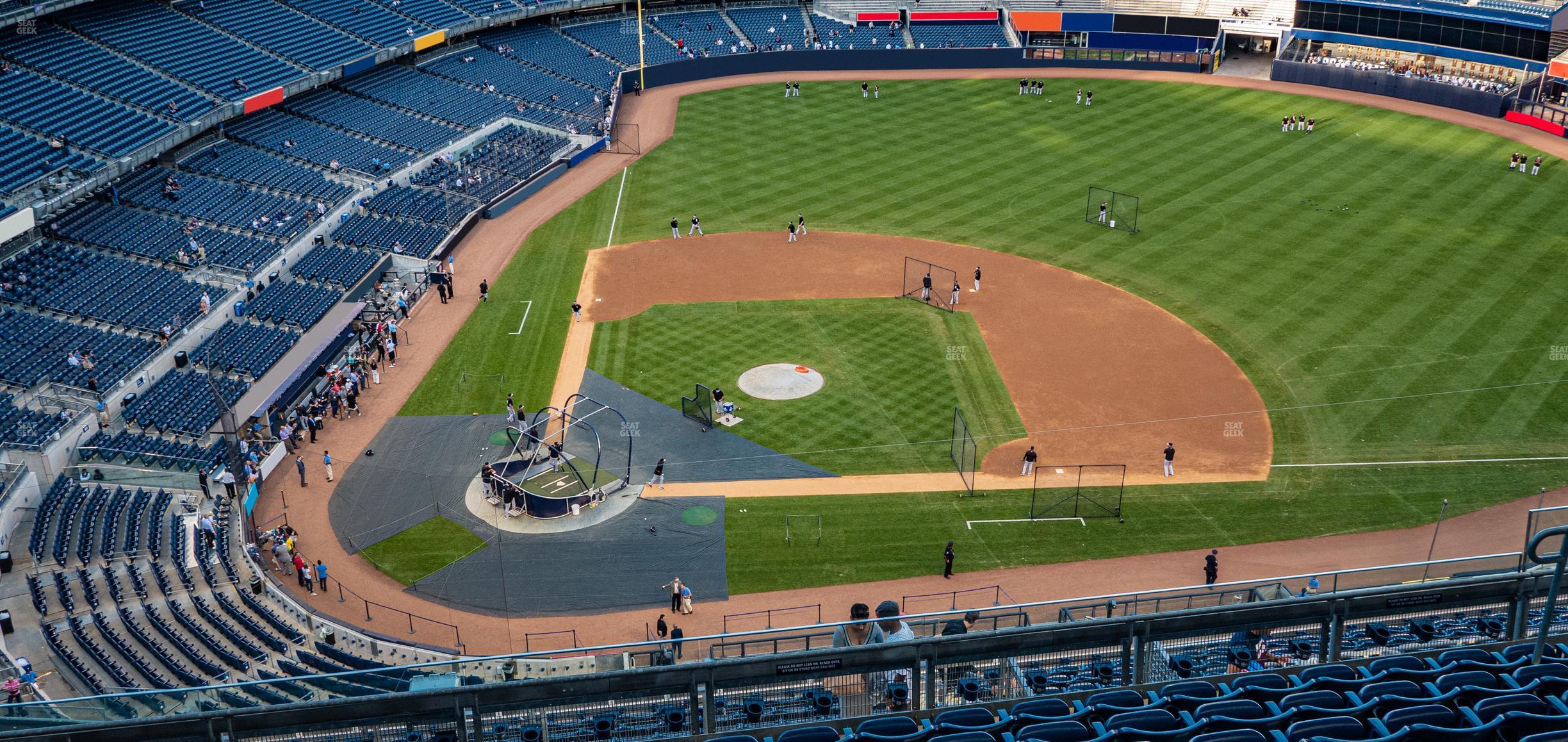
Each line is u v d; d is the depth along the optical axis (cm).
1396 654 2339
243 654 3594
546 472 4750
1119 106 9438
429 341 5891
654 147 8631
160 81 6956
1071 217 7294
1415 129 8756
